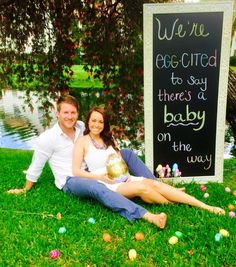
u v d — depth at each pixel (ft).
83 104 29.84
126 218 10.84
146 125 13.70
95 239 9.94
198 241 9.59
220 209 11.21
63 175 12.76
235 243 9.45
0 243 9.72
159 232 10.18
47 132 12.57
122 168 11.83
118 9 22.45
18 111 44.21
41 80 24.11
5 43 23.03
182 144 13.96
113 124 23.95
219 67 13.47
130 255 8.98
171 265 8.71
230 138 27.17
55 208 11.59
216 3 12.92
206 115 13.80
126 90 23.90
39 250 9.33
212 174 14.28
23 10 22.02
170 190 11.60
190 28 13.10
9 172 15.58
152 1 21.12
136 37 22.70
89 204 11.87
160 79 13.42
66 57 23.39
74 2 22.12
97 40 23.13
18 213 11.35
